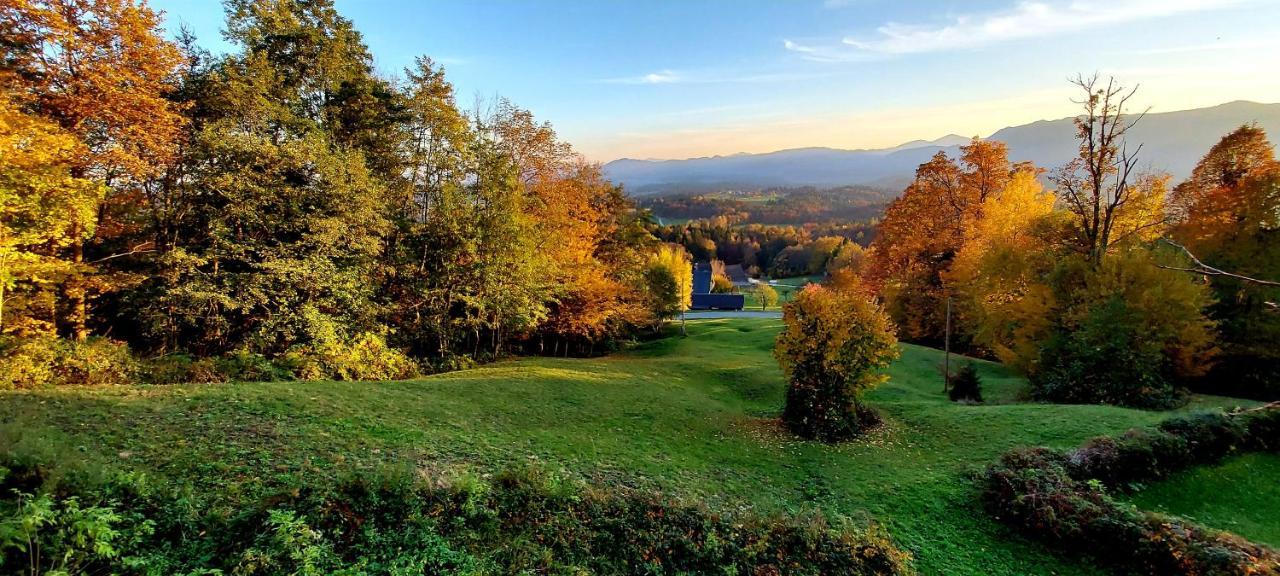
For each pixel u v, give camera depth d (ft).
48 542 15.75
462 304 87.81
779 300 256.73
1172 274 58.59
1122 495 33.91
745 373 79.00
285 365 58.44
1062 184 77.41
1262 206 64.23
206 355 60.85
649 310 120.06
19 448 19.98
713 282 287.89
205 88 62.69
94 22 49.70
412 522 21.24
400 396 46.34
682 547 24.13
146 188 62.03
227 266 61.93
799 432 49.11
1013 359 70.38
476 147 84.69
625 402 55.42
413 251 82.28
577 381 63.77
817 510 29.43
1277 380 62.64
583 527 24.08
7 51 46.65
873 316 50.06
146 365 50.83
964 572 26.53
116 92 49.73
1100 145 73.46
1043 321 67.82
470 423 41.34
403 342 82.79
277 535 17.99
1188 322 57.16
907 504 33.17
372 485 22.21
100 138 51.60
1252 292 64.34
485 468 30.76
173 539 18.07
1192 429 38.40
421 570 18.95
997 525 30.89
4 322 49.01
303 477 24.95
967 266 94.38
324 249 64.44
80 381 45.32
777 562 24.25
